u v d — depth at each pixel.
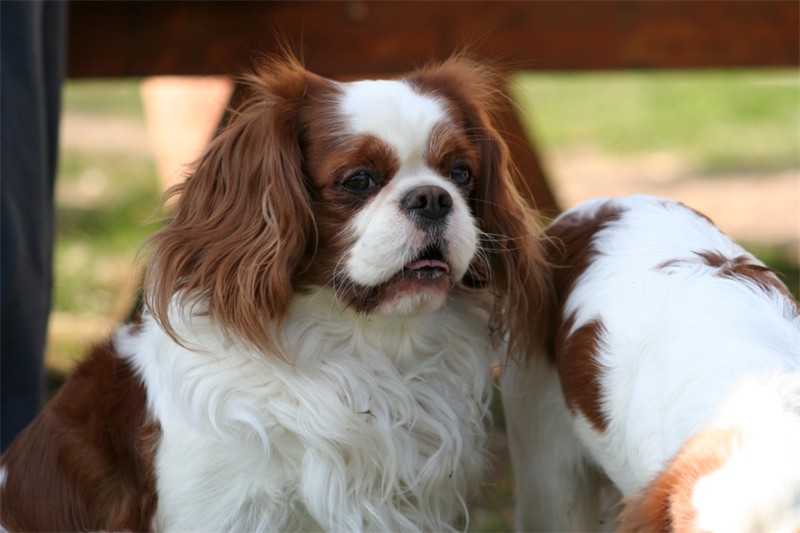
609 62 8.45
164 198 5.28
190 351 4.95
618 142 20.80
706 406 3.90
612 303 4.82
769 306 4.41
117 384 5.34
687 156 19.47
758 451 3.37
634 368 4.57
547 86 26.08
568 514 5.51
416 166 4.84
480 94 5.60
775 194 16.38
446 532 5.46
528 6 8.25
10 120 6.45
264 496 5.03
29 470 5.47
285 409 4.96
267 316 4.85
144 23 7.95
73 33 7.94
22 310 6.68
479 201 5.36
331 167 4.80
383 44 8.14
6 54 6.41
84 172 17.84
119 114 23.75
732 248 5.00
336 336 5.08
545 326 5.37
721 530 3.25
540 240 5.48
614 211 5.39
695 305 4.44
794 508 3.20
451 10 8.13
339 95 4.96
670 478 3.49
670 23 8.40
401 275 4.73
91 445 5.30
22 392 6.77
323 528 5.18
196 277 4.93
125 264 12.60
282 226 4.81
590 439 4.90
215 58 8.02
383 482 5.19
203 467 4.94
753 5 8.43
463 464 5.43
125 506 5.18
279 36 8.00
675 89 25.05
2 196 6.44
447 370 5.34
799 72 9.26
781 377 3.75
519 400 5.61
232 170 4.98
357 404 5.09
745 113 22.75
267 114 4.93
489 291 5.46
